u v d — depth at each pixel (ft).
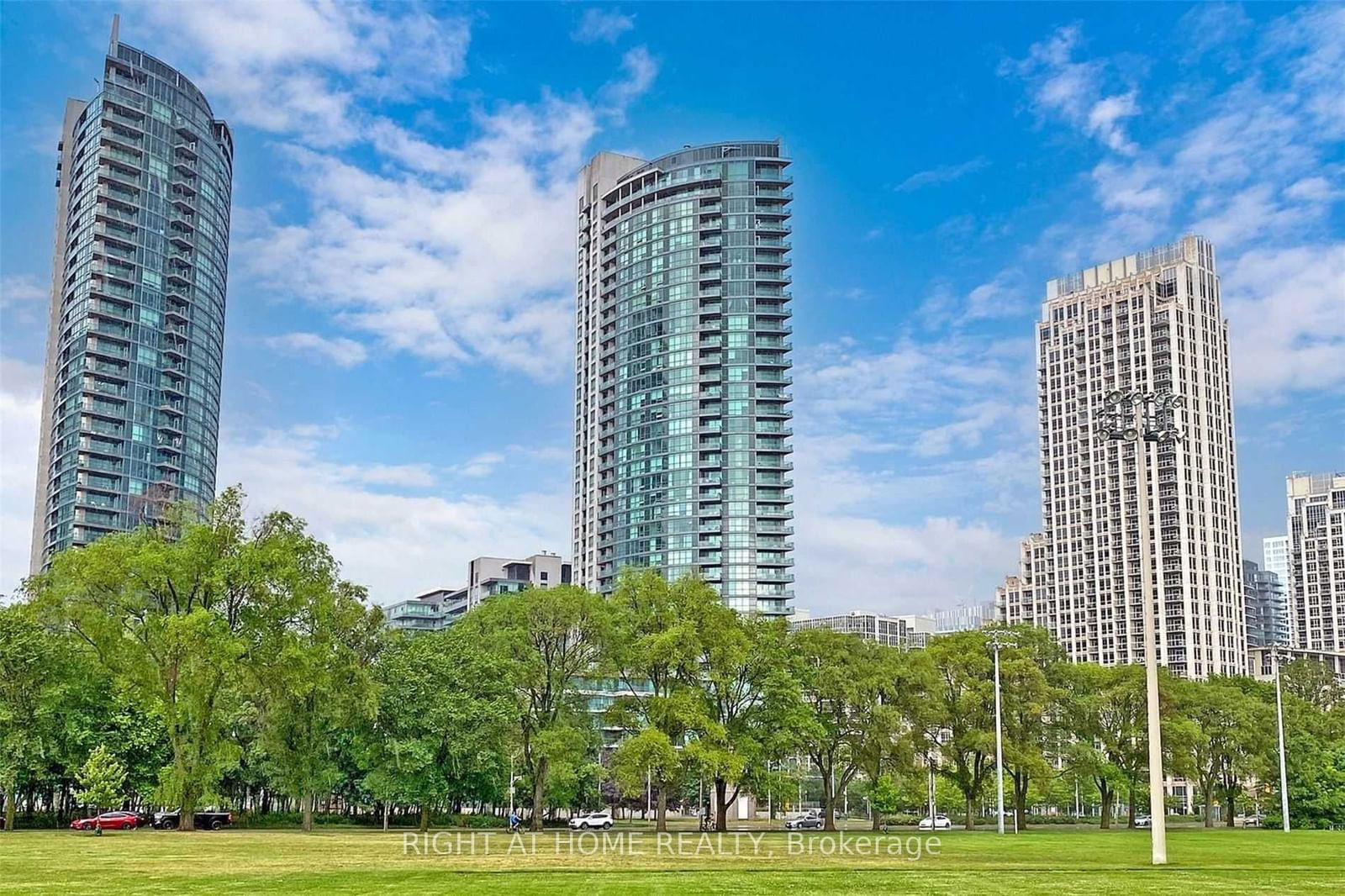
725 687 280.92
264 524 256.93
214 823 301.84
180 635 229.04
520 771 353.31
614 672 280.72
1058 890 116.67
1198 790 480.64
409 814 394.73
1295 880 130.93
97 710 272.10
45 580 272.31
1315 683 515.50
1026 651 337.11
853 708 306.55
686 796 475.72
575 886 117.08
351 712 266.77
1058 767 511.40
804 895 109.70
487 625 298.15
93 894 107.14
